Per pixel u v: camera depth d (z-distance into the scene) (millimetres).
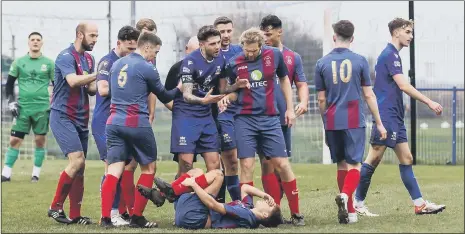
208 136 14156
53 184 22469
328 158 30797
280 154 13844
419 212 15102
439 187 20141
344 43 14141
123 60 13562
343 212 13547
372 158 15273
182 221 13070
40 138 23641
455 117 31281
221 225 13078
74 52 14453
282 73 14102
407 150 15234
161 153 34406
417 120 32469
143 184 13539
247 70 13750
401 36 15195
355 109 13930
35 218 15211
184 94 13750
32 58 23266
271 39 14859
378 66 15211
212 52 13773
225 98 13750
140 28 15156
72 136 14266
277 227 13289
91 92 14719
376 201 17453
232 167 15031
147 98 13633
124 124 13297
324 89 14180
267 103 13820
